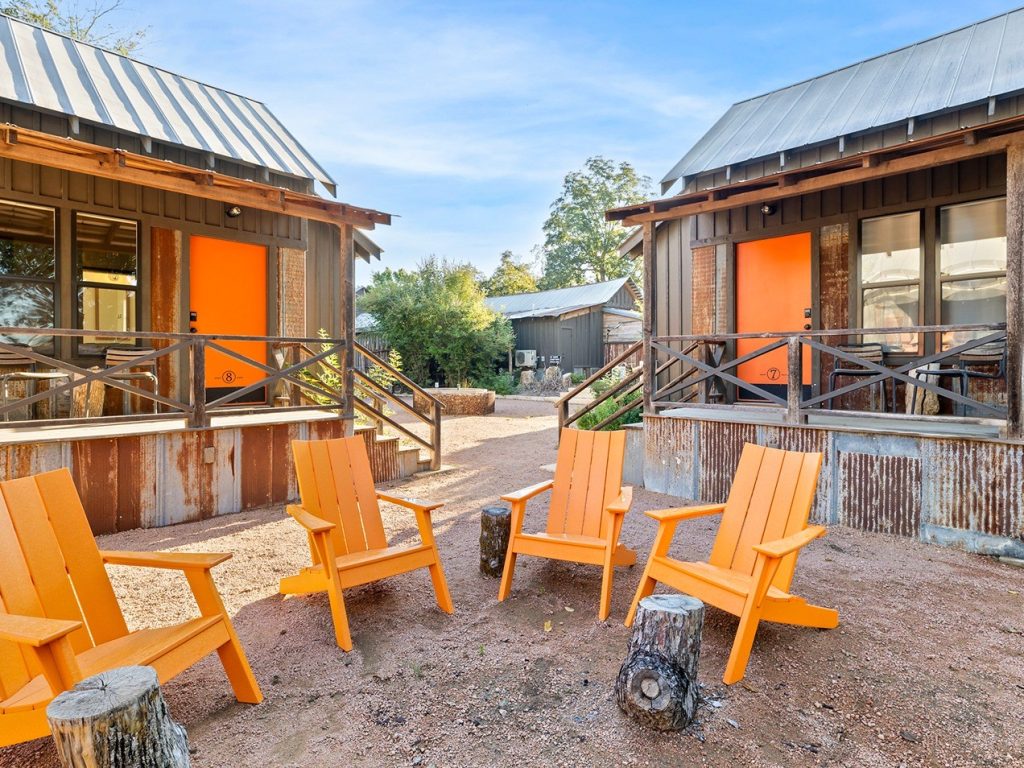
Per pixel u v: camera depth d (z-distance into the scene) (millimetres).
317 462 3281
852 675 2447
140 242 6375
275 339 5367
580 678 2436
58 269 5848
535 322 19609
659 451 5699
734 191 4953
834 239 6492
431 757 1945
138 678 1604
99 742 1437
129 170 4238
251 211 7371
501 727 2107
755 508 3068
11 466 3914
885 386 6082
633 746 1991
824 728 2092
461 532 4559
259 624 2957
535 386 18344
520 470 6820
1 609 2029
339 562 2875
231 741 2027
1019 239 3818
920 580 3492
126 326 6352
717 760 1924
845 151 6398
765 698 2277
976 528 4000
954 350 4148
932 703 2244
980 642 2732
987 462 3955
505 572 3295
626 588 3453
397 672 2498
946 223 5746
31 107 5504
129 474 4418
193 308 6906
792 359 4840
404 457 6508
